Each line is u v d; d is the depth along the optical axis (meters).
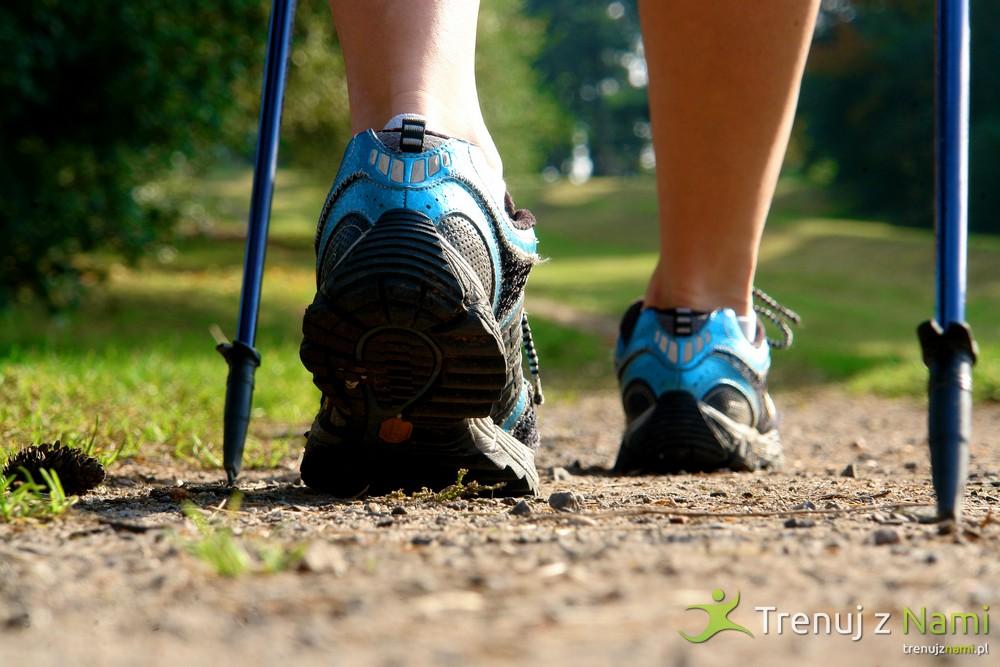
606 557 1.14
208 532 1.31
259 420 4.07
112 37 8.23
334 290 1.54
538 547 1.21
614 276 22.67
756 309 2.89
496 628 0.86
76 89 8.41
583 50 52.81
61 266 8.62
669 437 2.57
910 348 10.92
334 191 1.69
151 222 9.79
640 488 2.13
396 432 1.69
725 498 1.85
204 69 9.05
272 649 0.81
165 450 2.72
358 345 1.57
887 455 3.36
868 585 1.01
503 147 24.09
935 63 1.56
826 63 31.84
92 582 1.04
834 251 24.72
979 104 30.00
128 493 1.89
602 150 54.88
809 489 2.06
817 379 8.62
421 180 1.63
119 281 13.20
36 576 1.06
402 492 1.74
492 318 1.59
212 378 4.48
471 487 1.75
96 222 8.92
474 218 1.67
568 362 9.75
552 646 0.81
